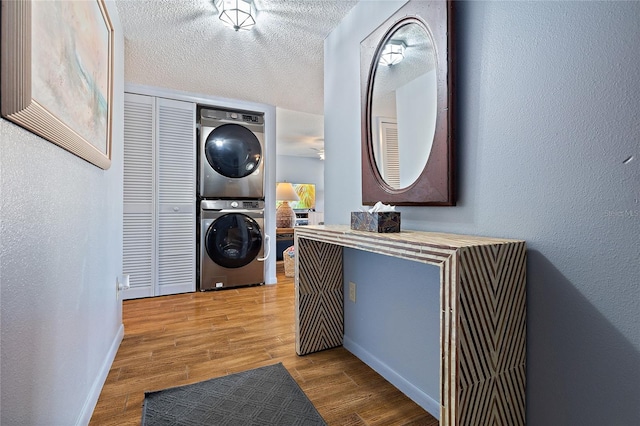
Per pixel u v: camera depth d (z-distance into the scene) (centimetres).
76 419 113
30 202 77
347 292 197
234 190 346
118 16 196
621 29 81
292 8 191
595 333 86
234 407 138
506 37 108
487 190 115
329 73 218
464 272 89
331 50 216
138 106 303
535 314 100
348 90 197
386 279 163
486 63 115
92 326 135
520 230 104
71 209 107
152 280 310
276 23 205
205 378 161
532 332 101
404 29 150
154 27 208
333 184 213
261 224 360
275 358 184
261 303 291
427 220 141
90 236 132
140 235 305
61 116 92
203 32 214
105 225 162
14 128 69
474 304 91
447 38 125
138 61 255
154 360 180
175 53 242
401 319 153
